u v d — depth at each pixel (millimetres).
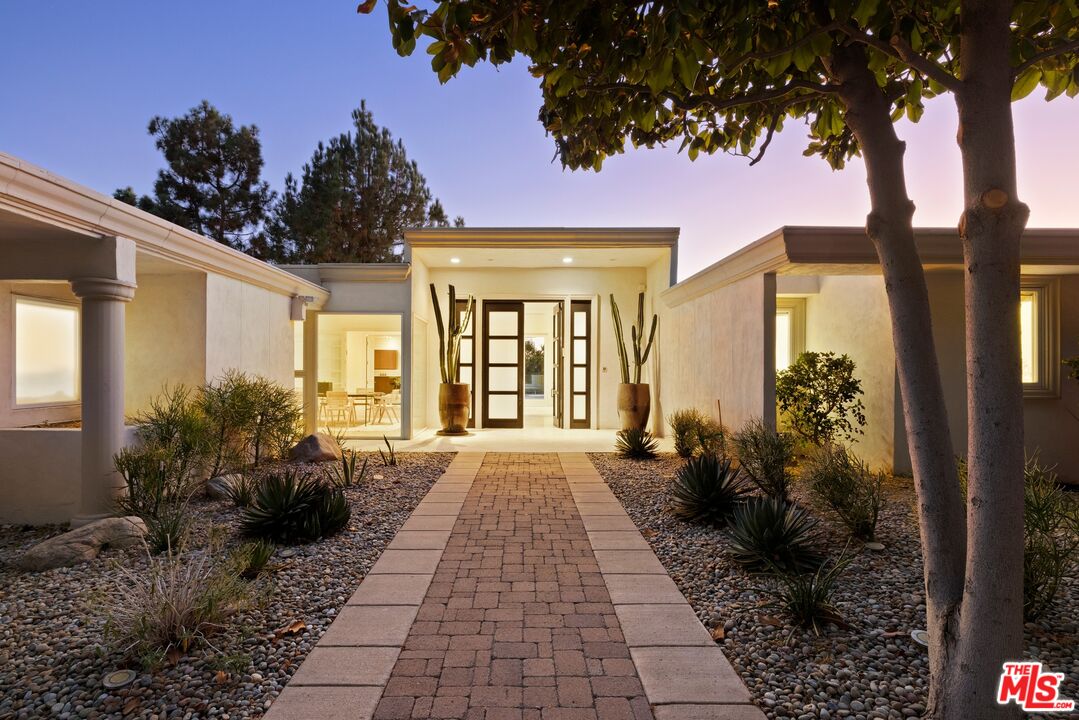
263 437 6254
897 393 6094
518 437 9797
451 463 7113
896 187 1985
